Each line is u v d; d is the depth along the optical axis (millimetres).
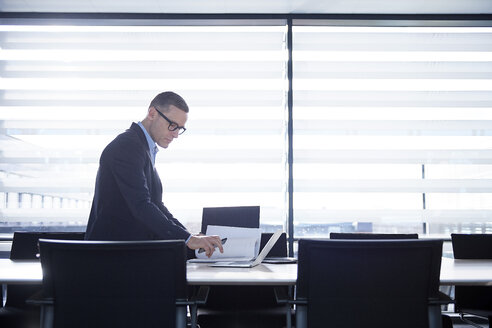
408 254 1503
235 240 2471
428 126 4375
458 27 4488
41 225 4238
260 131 4320
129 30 4410
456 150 4359
